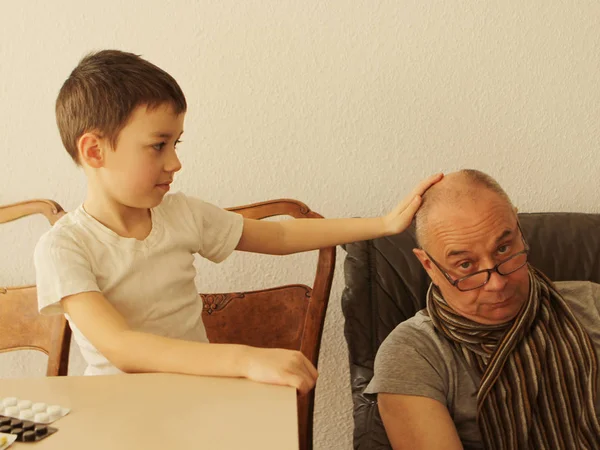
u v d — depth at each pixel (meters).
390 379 1.24
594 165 1.84
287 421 0.78
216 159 1.78
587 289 1.37
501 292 1.20
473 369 1.24
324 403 1.90
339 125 1.78
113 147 1.16
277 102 1.77
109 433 0.75
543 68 1.79
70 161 1.77
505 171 1.83
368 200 1.81
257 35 1.74
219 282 1.83
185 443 0.73
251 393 0.86
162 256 1.30
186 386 0.89
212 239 1.40
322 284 1.54
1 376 1.87
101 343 1.04
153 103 1.14
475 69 1.77
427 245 1.24
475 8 1.75
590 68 1.79
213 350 0.95
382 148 1.79
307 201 1.81
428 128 1.79
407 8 1.74
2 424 0.77
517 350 1.24
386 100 1.77
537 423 1.23
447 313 1.27
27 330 1.46
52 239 1.19
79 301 1.12
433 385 1.23
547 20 1.77
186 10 1.73
